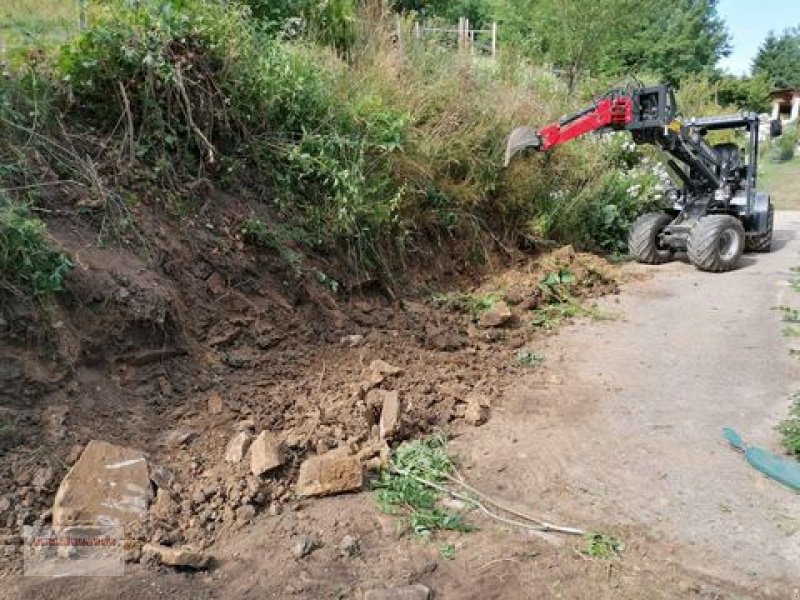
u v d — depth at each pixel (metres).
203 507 2.98
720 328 5.84
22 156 3.93
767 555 2.95
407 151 6.14
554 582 2.74
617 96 7.39
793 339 5.54
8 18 4.87
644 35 24.64
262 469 3.15
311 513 3.08
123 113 4.59
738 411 4.28
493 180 7.15
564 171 8.26
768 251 9.07
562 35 15.76
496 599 2.63
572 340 5.57
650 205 9.09
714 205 8.44
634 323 5.99
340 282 5.31
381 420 3.77
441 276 6.42
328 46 6.61
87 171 4.18
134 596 2.46
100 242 3.90
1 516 2.71
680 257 8.55
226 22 5.19
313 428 3.60
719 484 3.47
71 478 2.85
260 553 2.79
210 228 4.66
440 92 7.01
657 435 3.97
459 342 5.16
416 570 2.77
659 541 3.03
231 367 4.08
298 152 5.23
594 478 3.52
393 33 7.40
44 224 3.57
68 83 4.47
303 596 2.57
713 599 2.68
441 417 4.05
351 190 5.25
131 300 3.71
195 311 4.20
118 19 4.70
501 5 17.91
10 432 2.96
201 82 4.92
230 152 5.17
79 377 3.38
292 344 4.54
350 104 5.80
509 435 3.95
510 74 9.13
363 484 3.34
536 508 3.26
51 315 3.35
